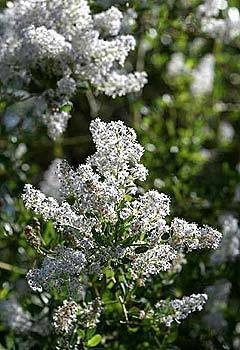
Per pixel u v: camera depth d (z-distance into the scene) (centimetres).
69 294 406
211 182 737
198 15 734
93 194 390
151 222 396
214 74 813
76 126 909
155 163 688
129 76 568
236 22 745
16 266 618
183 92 792
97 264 404
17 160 679
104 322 514
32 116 632
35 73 557
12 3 612
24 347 557
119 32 645
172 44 786
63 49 538
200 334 615
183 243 400
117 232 400
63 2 551
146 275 430
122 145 402
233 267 636
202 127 746
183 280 597
